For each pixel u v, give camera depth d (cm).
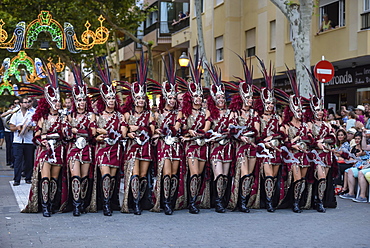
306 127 1013
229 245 714
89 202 968
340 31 1939
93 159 955
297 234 788
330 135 1020
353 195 1184
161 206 983
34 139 933
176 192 994
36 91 975
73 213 934
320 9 2083
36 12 2552
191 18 2892
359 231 814
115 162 951
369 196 1123
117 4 2439
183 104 967
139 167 973
